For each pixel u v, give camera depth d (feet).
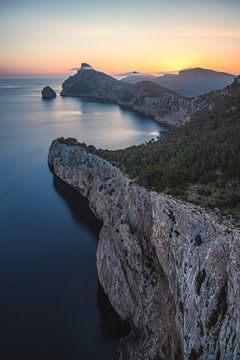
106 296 244.42
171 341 181.06
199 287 160.15
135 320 211.82
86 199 412.16
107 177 354.95
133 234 231.71
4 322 221.46
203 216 177.27
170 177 239.71
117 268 234.99
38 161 561.84
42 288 253.85
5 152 613.93
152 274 212.84
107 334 213.05
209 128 365.61
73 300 241.35
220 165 237.45
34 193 428.97
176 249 183.62
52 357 197.06
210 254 160.76
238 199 190.19
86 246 311.68
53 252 301.22
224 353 136.98
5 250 303.07
